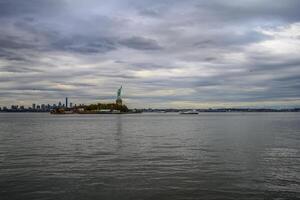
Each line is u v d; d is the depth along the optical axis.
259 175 27.19
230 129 92.38
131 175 27.20
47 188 23.02
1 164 32.53
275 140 57.28
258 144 50.75
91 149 45.16
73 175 27.19
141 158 36.44
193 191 22.42
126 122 156.75
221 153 40.38
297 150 43.19
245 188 23.11
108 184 24.14
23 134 76.06
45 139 62.09
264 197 21.05
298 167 30.75
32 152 41.91
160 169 29.84
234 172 28.44
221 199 20.73
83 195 21.47
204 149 44.62
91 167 30.88
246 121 163.12
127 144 52.03
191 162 33.59
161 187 23.38
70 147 47.81
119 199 20.72
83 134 75.94
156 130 91.19
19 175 27.14
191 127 106.38
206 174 27.56
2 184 24.05
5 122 156.25
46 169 29.84
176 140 58.81
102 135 72.75
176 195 21.55
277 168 30.22
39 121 171.50
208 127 105.38
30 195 21.41
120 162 33.72
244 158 36.22
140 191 22.41
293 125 114.50
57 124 133.25
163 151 42.66
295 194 21.64
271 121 159.50
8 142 55.78
